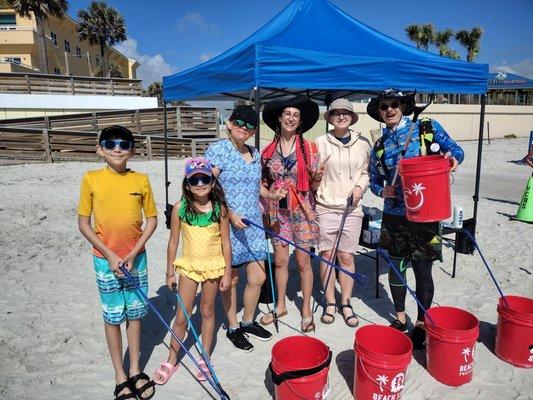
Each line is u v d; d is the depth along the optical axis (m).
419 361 3.10
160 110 17.56
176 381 2.96
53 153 15.38
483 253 5.64
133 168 13.68
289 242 3.21
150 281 4.89
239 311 4.09
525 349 2.96
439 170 2.80
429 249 3.11
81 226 2.53
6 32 28.47
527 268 5.05
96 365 3.18
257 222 3.24
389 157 3.26
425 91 4.31
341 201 3.52
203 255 2.81
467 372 2.79
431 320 2.88
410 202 2.94
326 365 2.40
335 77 3.72
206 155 3.14
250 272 3.34
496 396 2.71
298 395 2.35
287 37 3.81
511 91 36.12
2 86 17.91
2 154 15.04
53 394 2.84
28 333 3.63
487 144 24.83
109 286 2.60
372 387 2.49
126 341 3.51
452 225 4.91
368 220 4.41
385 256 3.25
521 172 14.19
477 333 2.76
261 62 3.46
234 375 3.03
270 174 3.43
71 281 4.84
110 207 2.54
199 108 18.14
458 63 4.32
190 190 2.73
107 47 37.09
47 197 9.30
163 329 3.74
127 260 2.58
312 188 3.39
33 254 5.71
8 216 7.57
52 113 17.84
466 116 28.31
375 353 2.43
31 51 29.30
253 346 3.40
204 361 3.01
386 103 3.16
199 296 4.39
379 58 3.91
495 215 7.94
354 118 3.47
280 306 3.76
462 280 4.71
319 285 4.69
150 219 2.74
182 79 5.03
